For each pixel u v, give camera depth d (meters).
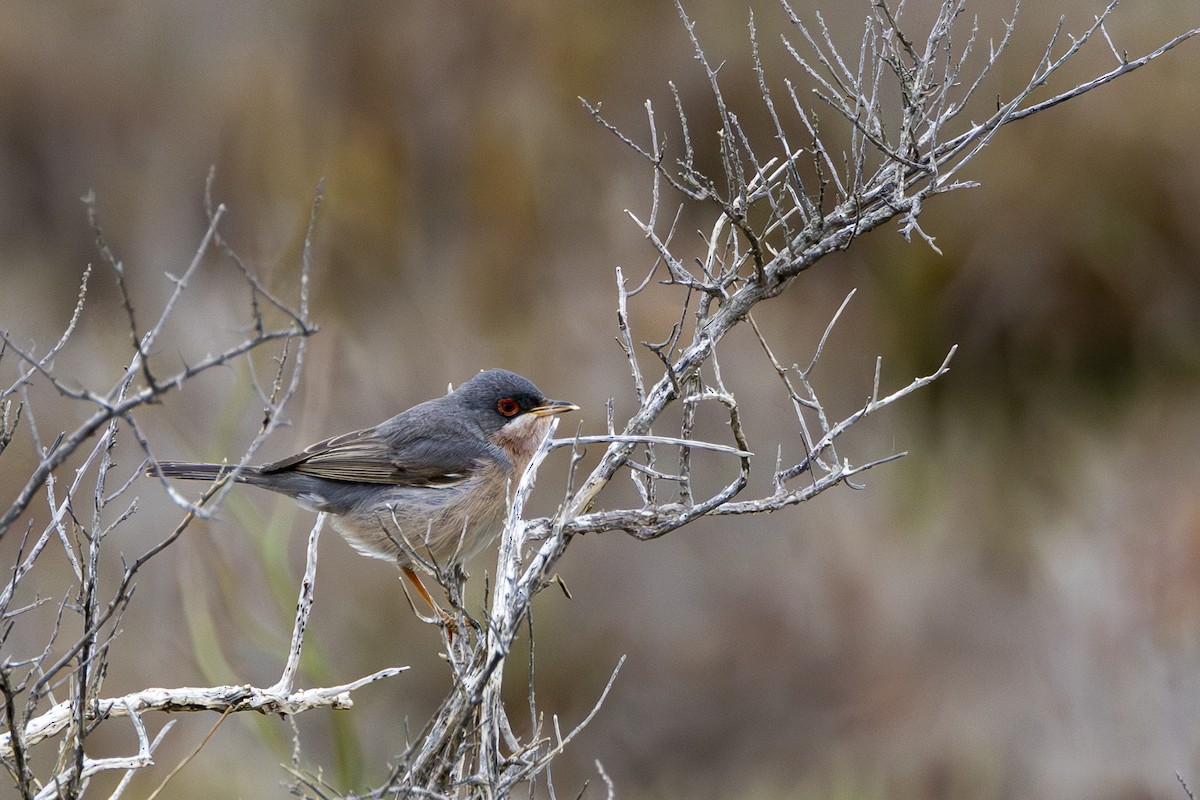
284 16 19.39
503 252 17.58
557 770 12.62
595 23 19.09
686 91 17.94
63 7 19.41
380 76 18.94
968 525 15.27
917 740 12.78
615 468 5.89
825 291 17.38
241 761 11.30
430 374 15.83
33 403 12.27
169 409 11.81
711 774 12.76
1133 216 16.55
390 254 17.66
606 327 15.68
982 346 16.88
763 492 14.77
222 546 9.98
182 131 18.62
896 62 5.89
